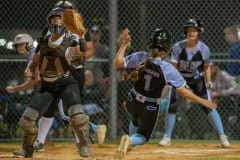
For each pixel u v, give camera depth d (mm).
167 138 23516
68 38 15648
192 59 22828
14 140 26062
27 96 26062
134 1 28141
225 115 26578
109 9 26109
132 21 28109
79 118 15570
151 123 15664
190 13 28109
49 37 15680
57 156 18734
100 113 26188
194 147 22891
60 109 19734
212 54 28078
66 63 15781
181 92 15422
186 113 26594
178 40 28062
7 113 26188
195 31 22719
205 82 23188
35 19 28438
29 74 18719
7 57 27344
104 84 26641
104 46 27547
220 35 28188
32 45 19891
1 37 28266
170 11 28125
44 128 20188
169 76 15359
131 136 15531
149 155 19188
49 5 28406
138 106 15688
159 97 15594
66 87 15836
